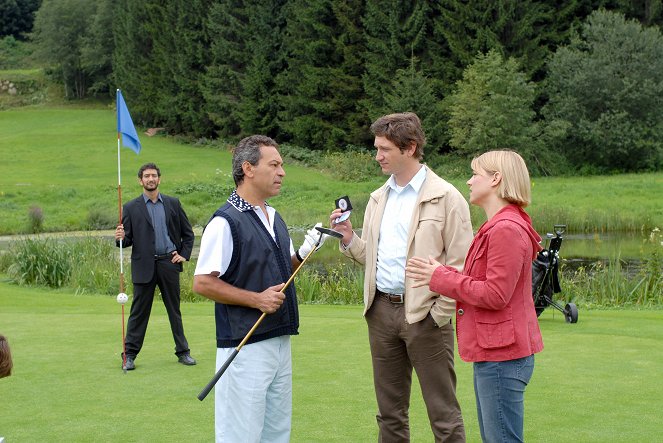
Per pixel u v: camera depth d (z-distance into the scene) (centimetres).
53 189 3269
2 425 485
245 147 372
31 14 9100
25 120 5844
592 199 2841
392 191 416
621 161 3938
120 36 5881
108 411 513
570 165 3928
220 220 363
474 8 3966
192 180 3347
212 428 478
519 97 3706
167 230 645
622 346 686
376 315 413
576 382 562
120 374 613
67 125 5494
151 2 5469
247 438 360
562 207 2483
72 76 6988
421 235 397
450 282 330
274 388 373
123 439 458
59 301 1057
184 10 5038
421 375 400
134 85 5619
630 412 490
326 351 671
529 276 334
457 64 4009
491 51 3712
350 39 4241
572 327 793
